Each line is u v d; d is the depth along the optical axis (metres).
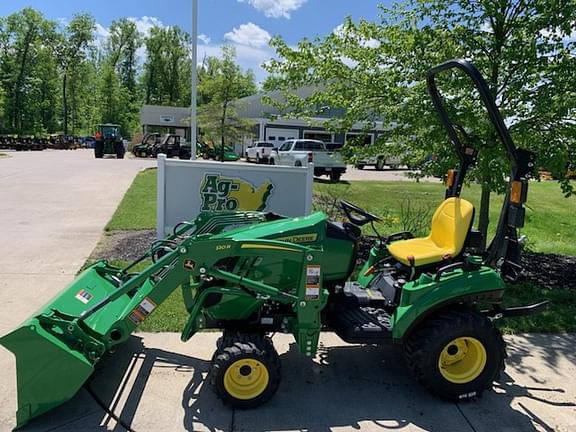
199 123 29.05
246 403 3.23
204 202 7.29
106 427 3.04
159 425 3.07
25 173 18.12
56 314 3.24
